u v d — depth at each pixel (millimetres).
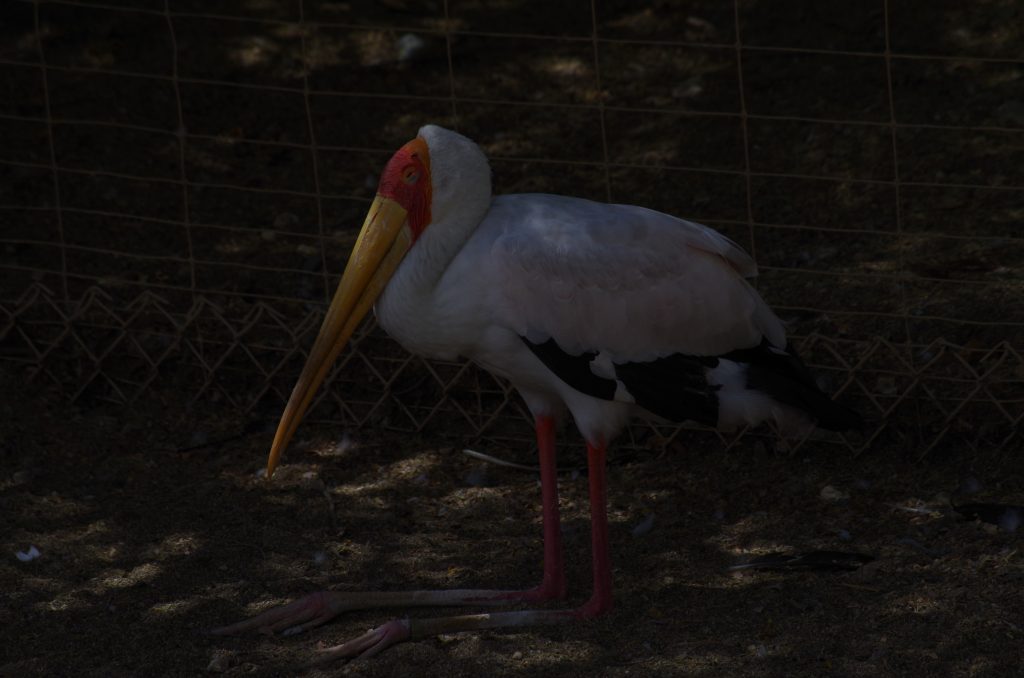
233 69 15336
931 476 9375
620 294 7621
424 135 7703
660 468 9773
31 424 10234
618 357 7723
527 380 7980
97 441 10141
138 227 12648
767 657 7461
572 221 7684
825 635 7641
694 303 7746
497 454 10070
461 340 7793
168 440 10211
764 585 8266
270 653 7770
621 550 8820
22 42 15625
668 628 7836
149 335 10930
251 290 11656
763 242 12141
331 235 12539
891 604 7918
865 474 9484
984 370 9961
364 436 10289
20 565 8695
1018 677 7172
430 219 7652
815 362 10234
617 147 13797
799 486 9414
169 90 14930
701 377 7871
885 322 10688
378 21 16172
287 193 12117
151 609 8234
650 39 15609
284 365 10688
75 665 7660
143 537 9039
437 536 9094
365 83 15117
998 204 12266
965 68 14430
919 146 13258
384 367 10602
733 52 15211
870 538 8750
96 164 13633
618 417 7875
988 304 10750
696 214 12633
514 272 7539
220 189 13289
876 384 9977
